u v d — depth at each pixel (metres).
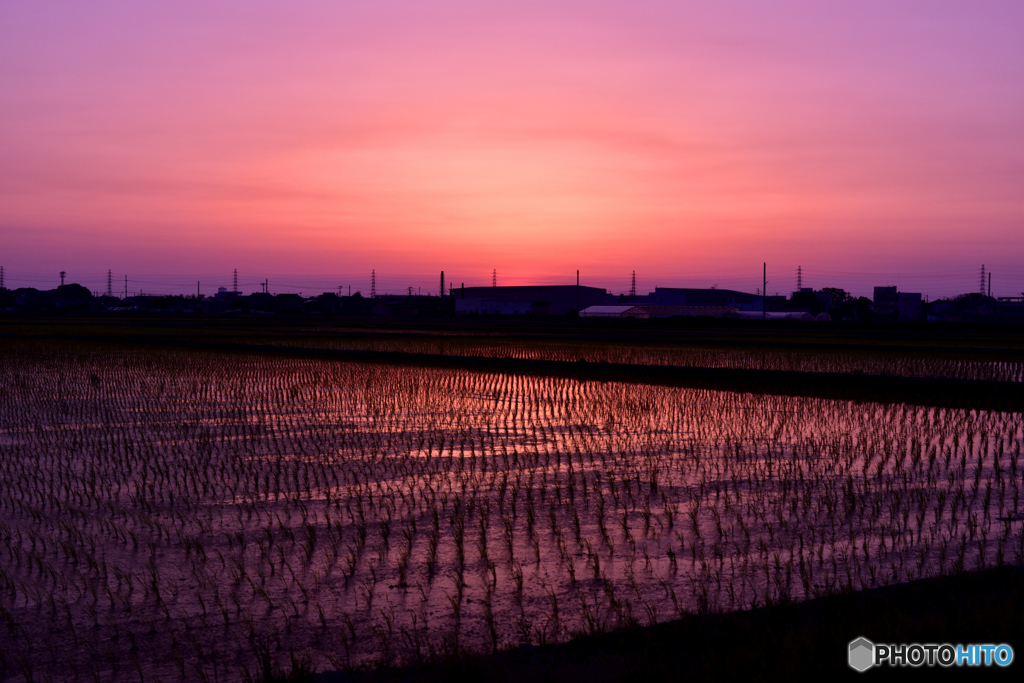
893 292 108.38
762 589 6.86
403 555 7.87
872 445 13.53
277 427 15.88
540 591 6.93
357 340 44.12
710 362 29.42
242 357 32.91
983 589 6.53
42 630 6.30
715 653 5.50
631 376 25.70
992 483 10.66
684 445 13.69
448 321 83.75
